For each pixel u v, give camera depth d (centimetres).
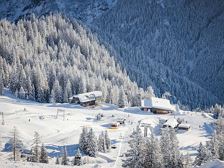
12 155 8888
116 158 9662
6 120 11844
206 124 14400
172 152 6806
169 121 13688
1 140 10200
